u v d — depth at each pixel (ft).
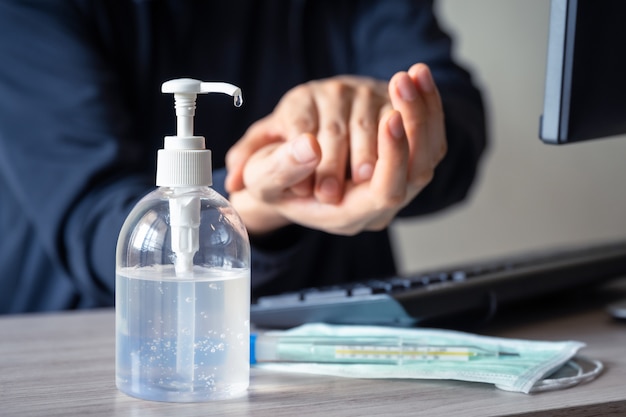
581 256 3.10
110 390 1.88
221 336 1.79
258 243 2.99
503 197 7.75
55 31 3.71
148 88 4.15
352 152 2.39
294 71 4.44
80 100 3.60
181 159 1.77
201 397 1.78
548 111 2.28
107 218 3.27
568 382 1.89
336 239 4.39
